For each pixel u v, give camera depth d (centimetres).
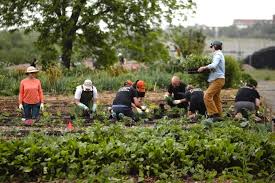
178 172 937
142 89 1639
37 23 3575
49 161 939
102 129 1138
